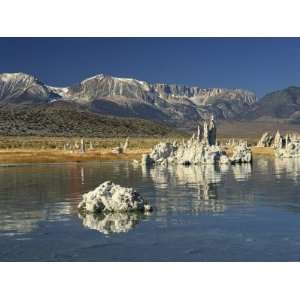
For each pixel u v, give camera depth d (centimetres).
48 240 4347
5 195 6950
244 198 6500
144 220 5109
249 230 4650
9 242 4291
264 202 6166
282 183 8169
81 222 5025
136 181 8731
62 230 4694
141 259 3806
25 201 6362
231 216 5281
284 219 5125
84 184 8300
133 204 5588
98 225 4888
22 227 4819
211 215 5344
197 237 4416
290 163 13400
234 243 4216
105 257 3862
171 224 4909
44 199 6525
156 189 7506
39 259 3812
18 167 12575
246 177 9281
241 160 13650
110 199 5562
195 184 8162
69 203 6166
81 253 3969
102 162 14762
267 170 10938
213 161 13388
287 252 3941
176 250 4028
